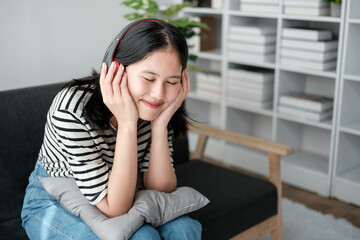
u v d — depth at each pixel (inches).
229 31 112.8
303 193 103.3
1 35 93.7
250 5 107.0
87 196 49.0
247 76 111.8
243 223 66.6
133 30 45.5
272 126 114.6
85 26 107.9
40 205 53.7
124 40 45.9
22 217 55.2
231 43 113.1
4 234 57.7
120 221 46.9
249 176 73.3
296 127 114.9
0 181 60.8
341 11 90.5
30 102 64.1
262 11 104.9
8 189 61.5
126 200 48.8
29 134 63.4
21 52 97.7
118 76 46.3
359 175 99.5
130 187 48.9
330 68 99.3
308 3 96.3
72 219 50.4
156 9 95.3
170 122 58.8
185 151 81.7
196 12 124.2
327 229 85.3
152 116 48.3
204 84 123.3
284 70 106.5
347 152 100.9
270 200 70.3
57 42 103.4
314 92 112.5
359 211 94.5
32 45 99.2
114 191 48.4
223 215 63.1
